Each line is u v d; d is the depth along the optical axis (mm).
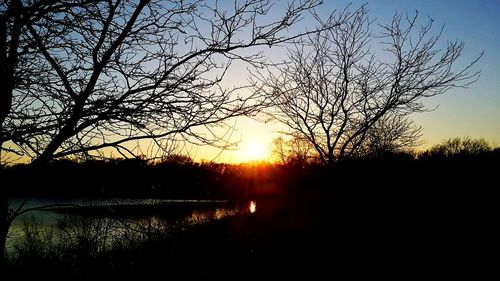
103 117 4340
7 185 4648
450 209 13828
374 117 12562
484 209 13602
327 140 13031
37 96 4547
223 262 8367
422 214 13539
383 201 14883
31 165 4457
